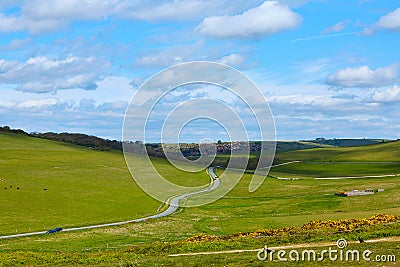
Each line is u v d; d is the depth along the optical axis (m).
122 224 78.25
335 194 112.38
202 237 49.09
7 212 96.38
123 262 38.66
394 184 125.62
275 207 95.00
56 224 83.69
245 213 87.25
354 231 43.59
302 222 68.62
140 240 61.84
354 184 132.25
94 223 82.12
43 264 42.03
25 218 90.56
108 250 52.62
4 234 72.94
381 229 43.53
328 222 52.50
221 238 47.44
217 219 78.38
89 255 45.38
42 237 68.38
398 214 68.06
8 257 45.41
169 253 42.03
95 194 122.19
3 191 121.94
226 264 32.78
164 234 66.19
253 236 46.78
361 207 87.50
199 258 36.12
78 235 68.56
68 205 106.81
